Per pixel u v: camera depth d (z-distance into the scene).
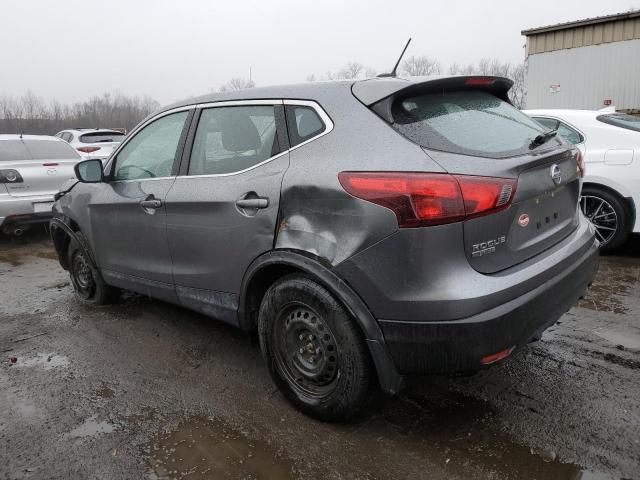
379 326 2.33
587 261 2.79
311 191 2.48
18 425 2.75
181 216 3.22
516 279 2.29
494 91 3.04
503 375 3.09
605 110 5.94
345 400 2.51
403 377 2.42
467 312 2.15
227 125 3.09
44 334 3.98
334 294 2.44
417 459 2.38
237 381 3.16
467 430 2.58
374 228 2.26
